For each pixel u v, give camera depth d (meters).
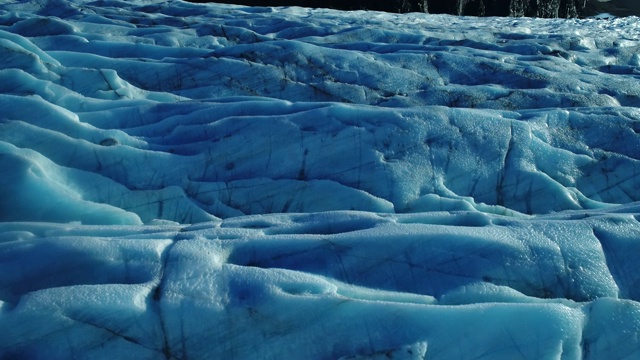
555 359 2.82
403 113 5.02
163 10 10.42
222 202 4.50
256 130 4.93
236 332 2.88
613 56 8.12
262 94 6.36
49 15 9.01
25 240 3.46
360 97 6.31
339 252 3.37
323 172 4.70
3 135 4.64
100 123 5.32
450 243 3.39
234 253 3.37
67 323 2.83
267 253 3.37
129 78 6.45
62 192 4.25
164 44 7.52
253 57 6.81
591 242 3.43
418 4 15.23
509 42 8.69
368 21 10.38
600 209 4.11
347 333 2.88
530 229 3.51
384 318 2.91
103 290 2.94
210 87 6.36
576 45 8.69
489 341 2.85
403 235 3.43
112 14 9.20
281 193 4.52
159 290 3.01
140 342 2.84
